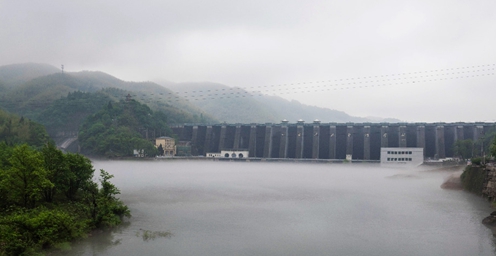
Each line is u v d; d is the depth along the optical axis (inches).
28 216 3154.5
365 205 4972.9
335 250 3080.7
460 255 2970.0
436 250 3088.1
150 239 3304.6
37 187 3575.3
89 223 3462.1
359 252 3038.9
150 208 4694.9
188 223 3919.8
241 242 3272.6
